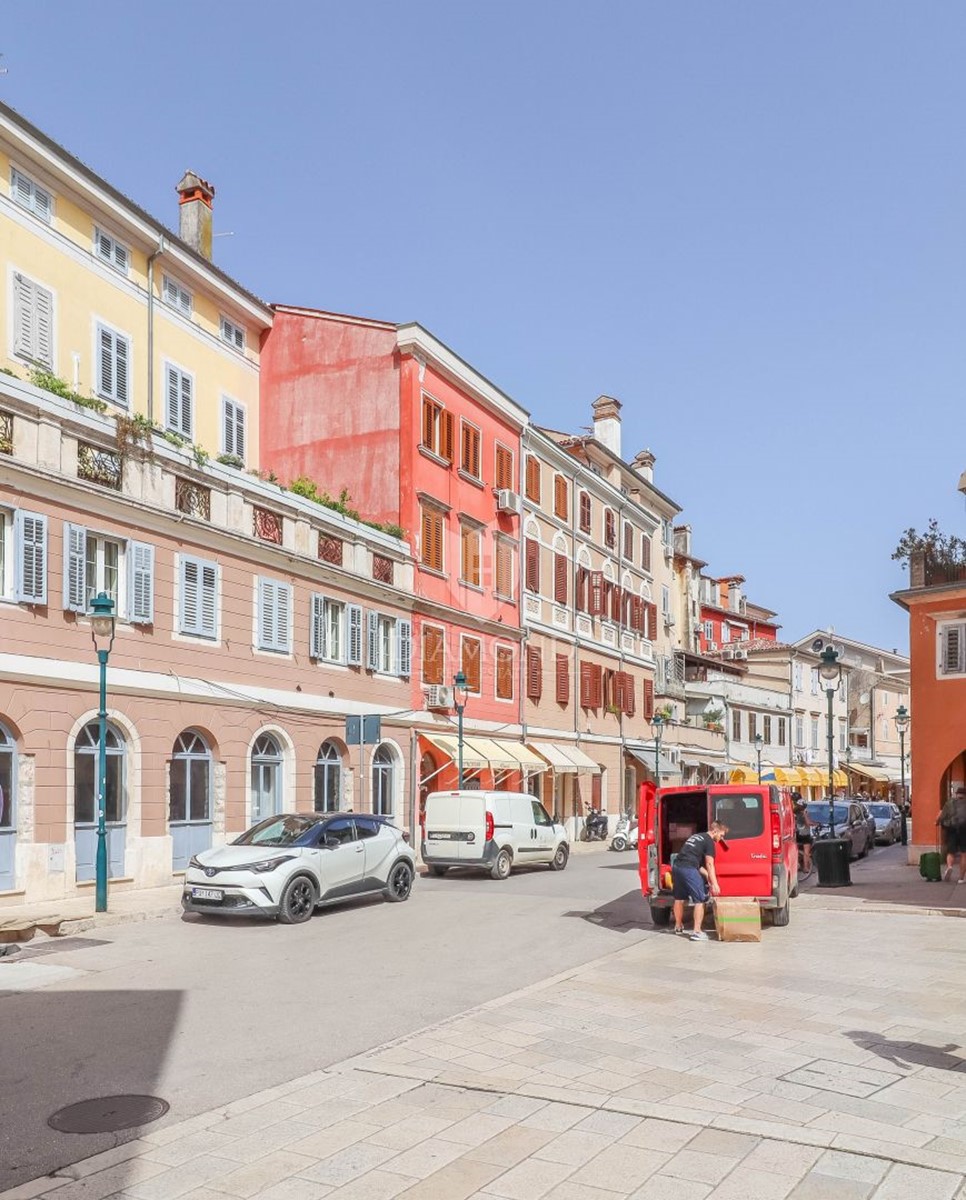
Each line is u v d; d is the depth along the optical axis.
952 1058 8.23
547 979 11.49
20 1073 8.15
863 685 72.12
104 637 17.05
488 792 23.61
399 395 30.42
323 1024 9.55
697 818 16.28
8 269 20.89
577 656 41.16
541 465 39.09
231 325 29.42
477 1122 6.80
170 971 12.15
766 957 12.95
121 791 19.38
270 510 23.78
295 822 17.45
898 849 35.66
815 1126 6.65
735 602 70.56
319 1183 5.90
